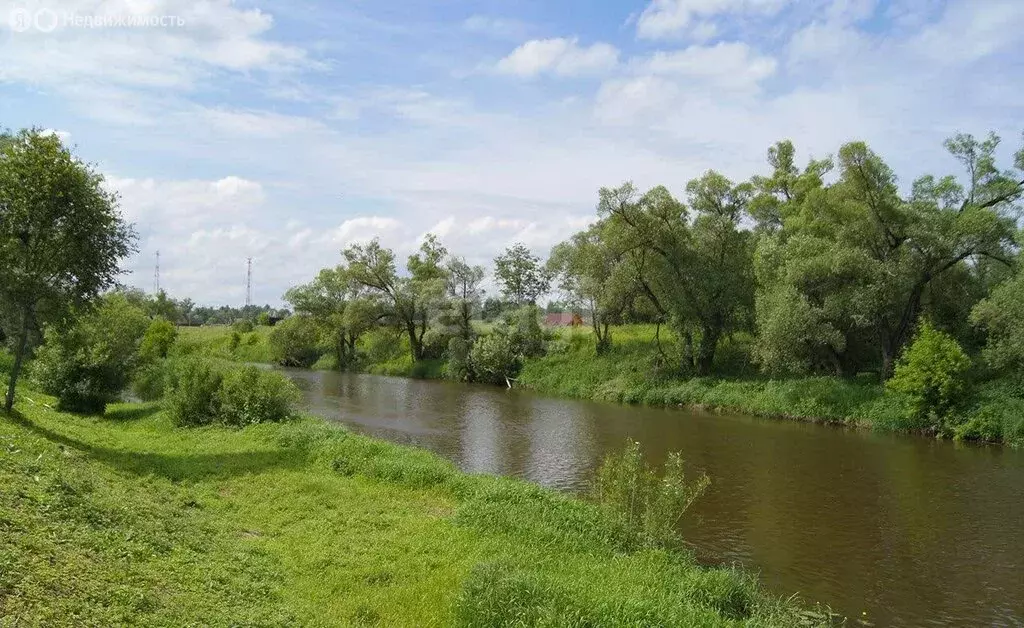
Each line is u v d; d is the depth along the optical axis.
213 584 8.65
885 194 34.41
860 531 16.02
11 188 16.75
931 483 20.66
